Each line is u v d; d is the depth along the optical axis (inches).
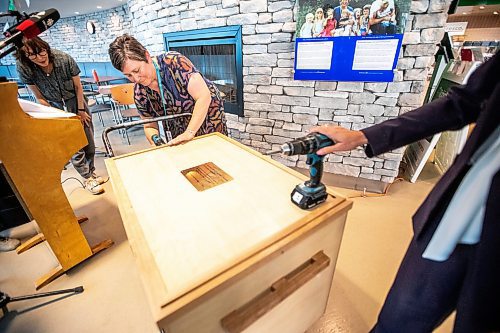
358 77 66.1
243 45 79.4
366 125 71.1
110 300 48.1
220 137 47.8
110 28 225.0
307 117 79.0
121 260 57.2
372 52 61.8
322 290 32.9
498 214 17.0
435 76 98.9
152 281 18.5
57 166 45.9
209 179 32.3
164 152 41.5
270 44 75.0
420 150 83.4
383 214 68.7
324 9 62.9
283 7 68.9
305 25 66.7
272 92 81.3
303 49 69.4
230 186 30.5
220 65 93.9
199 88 47.6
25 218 45.5
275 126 86.2
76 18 247.1
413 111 23.2
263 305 22.4
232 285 19.6
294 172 33.1
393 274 51.3
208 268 19.3
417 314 25.8
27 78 70.6
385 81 63.7
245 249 21.0
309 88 74.6
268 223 23.9
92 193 85.5
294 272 25.6
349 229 63.5
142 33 115.4
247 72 82.5
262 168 34.8
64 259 51.9
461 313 20.6
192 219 24.9
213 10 80.7
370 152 23.0
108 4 191.9
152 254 20.8
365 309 44.7
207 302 18.7
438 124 21.7
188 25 89.7
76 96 80.8
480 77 18.9
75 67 78.0
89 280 52.3
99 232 67.0
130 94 122.3
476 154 17.5
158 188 30.7
